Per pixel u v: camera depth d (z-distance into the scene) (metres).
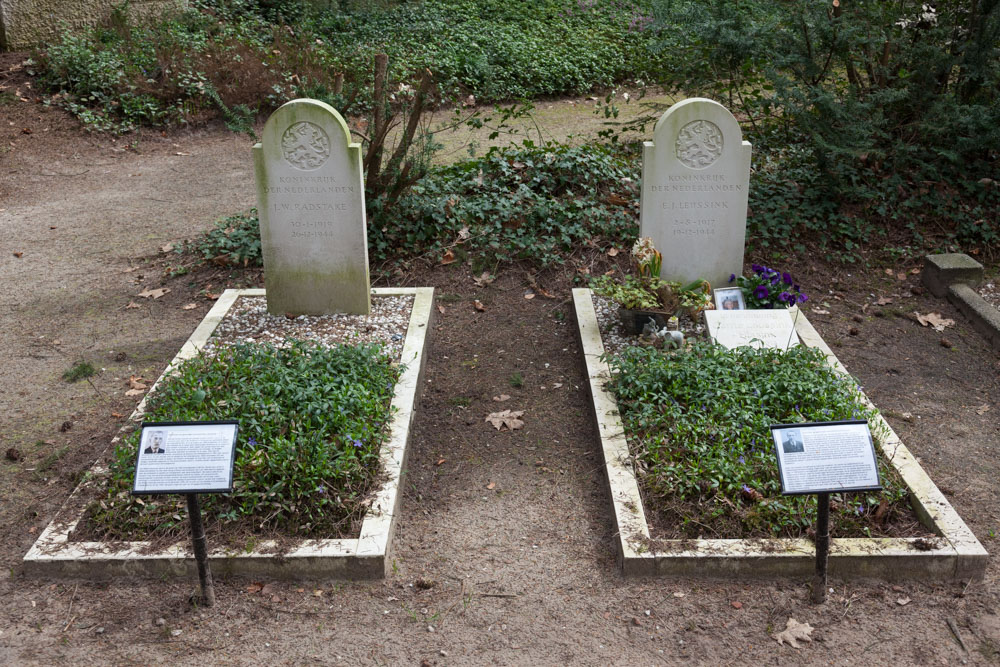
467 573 4.45
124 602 4.19
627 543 4.40
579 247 8.08
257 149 6.50
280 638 4.00
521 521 4.87
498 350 6.79
